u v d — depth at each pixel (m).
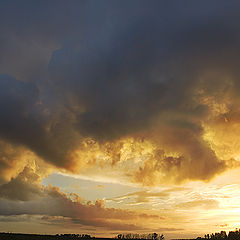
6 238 139.62
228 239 134.12
